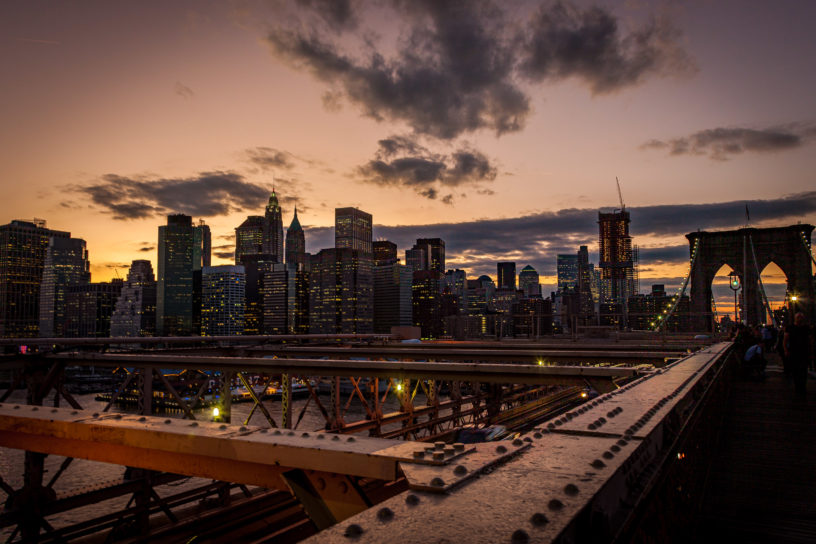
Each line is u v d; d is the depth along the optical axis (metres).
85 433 4.32
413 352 17.73
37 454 8.98
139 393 15.16
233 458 3.48
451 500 1.73
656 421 3.10
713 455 8.22
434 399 18.02
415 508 1.67
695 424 5.13
